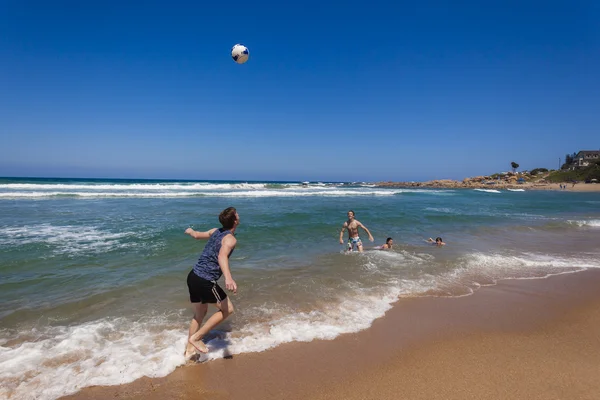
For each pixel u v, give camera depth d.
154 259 7.16
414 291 5.55
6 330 3.84
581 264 7.72
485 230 12.92
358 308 4.75
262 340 3.74
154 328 3.96
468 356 3.51
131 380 2.97
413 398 2.82
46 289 5.21
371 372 3.20
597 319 4.57
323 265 7.11
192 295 3.41
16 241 8.50
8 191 25.92
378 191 46.22
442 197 38.06
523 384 3.03
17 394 2.72
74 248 7.91
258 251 8.38
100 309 4.50
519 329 4.19
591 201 34.94
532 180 102.88
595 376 3.17
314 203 22.61
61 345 3.50
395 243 9.94
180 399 2.75
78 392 2.79
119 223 11.73
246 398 2.79
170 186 40.12
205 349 3.35
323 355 3.48
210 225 11.52
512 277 6.55
